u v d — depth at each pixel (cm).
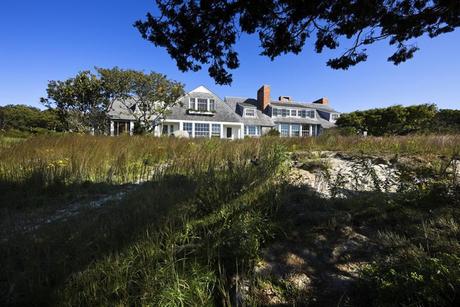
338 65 429
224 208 248
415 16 353
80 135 847
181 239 209
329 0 313
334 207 268
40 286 165
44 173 408
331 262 195
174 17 323
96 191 381
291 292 172
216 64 368
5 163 461
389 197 267
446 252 174
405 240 199
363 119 2070
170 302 150
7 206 314
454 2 322
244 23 325
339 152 661
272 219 242
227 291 170
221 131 2733
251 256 193
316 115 3575
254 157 471
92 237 209
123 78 1888
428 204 242
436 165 406
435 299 129
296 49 380
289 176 351
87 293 159
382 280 149
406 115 1827
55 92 1773
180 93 2133
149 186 351
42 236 217
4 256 196
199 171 398
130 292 161
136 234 203
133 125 2148
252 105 3219
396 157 504
